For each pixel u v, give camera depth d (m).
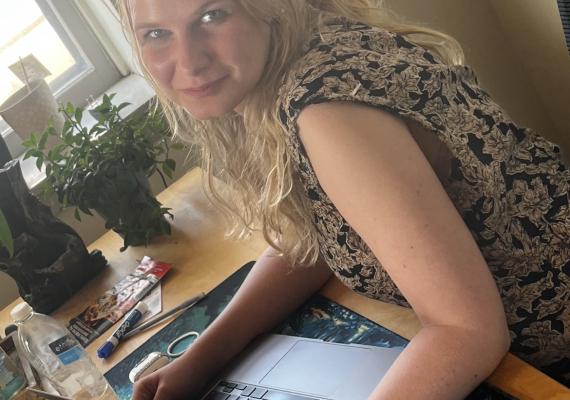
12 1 1.80
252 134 0.85
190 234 1.33
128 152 1.29
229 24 0.72
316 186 0.74
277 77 0.76
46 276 1.27
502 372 0.70
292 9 0.74
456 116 0.73
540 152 0.80
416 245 0.64
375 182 0.64
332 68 0.70
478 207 0.75
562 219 0.80
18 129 1.54
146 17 0.73
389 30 0.87
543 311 0.82
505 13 1.76
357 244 0.79
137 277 1.26
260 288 0.99
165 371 0.93
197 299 1.12
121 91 1.87
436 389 0.64
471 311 0.65
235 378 0.89
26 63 1.82
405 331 0.84
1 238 1.12
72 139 1.28
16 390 0.81
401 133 0.67
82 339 1.16
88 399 0.91
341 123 0.66
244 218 1.03
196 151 1.14
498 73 1.85
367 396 0.74
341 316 0.92
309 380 0.81
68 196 1.28
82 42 1.88
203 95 0.75
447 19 1.72
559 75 1.79
